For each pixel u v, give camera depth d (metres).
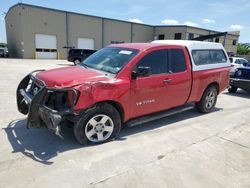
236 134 4.64
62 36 31.94
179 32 40.44
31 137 4.09
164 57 4.63
